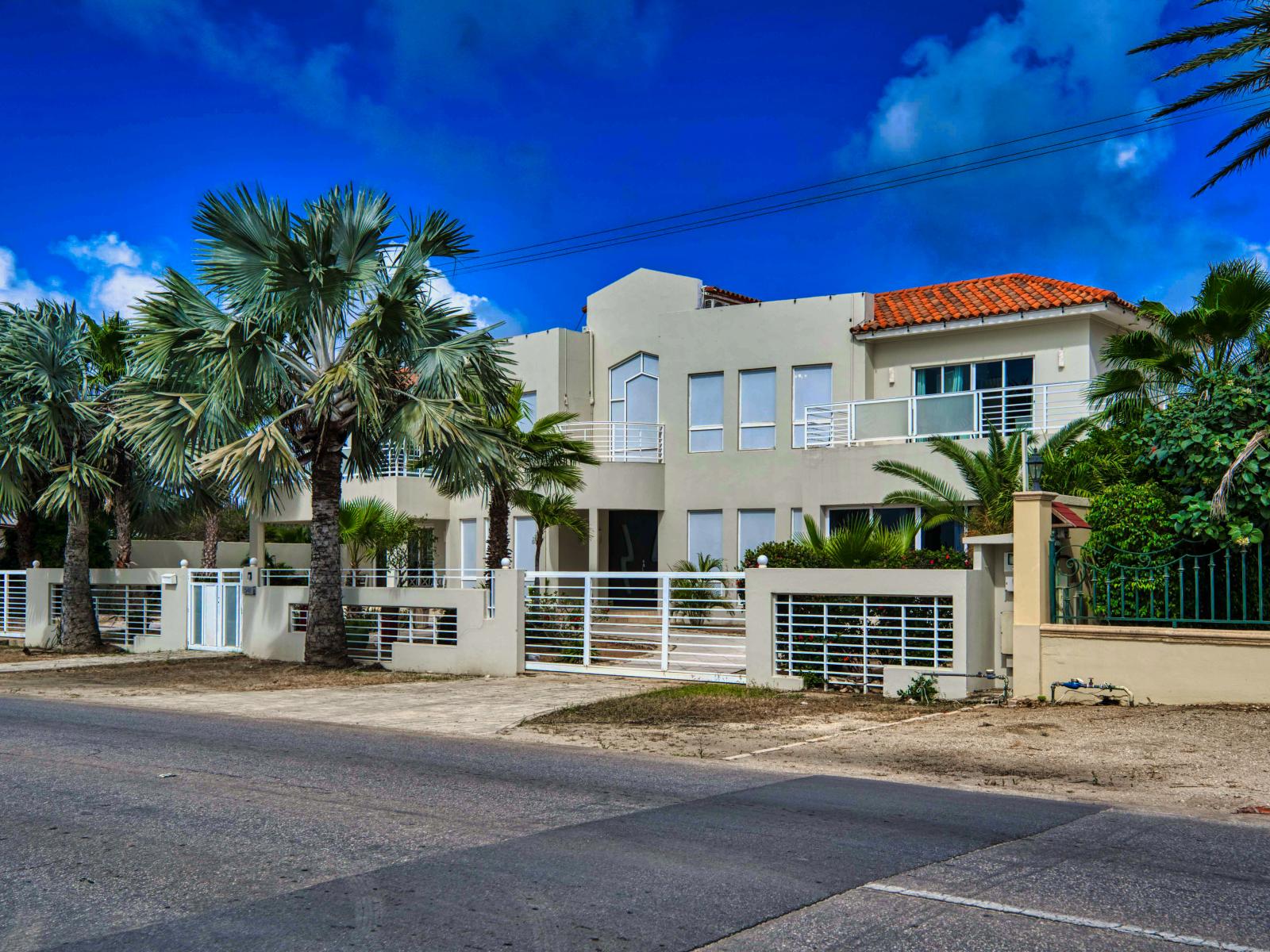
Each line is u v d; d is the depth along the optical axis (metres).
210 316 18.27
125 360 24.17
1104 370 22.27
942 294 24.81
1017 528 13.43
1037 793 8.67
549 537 25.81
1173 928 5.28
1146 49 13.62
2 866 6.46
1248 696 11.91
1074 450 17.31
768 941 5.12
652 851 6.70
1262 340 14.88
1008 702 13.27
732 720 12.86
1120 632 12.64
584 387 27.16
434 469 19.14
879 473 21.67
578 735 11.93
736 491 24.44
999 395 22.50
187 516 25.70
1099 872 6.24
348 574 21.59
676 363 25.48
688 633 17.61
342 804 8.11
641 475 25.16
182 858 6.60
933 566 16.48
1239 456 12.16
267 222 17.81
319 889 5.95
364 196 18.47
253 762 10.10
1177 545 12.63
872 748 10.80
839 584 14.93
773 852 6.67
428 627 19.36
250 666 20.22
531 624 18.31
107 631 25.52
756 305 24.62
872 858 6.52
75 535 24.14
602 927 5.32
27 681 18.28
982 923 5.36
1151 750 10.15
